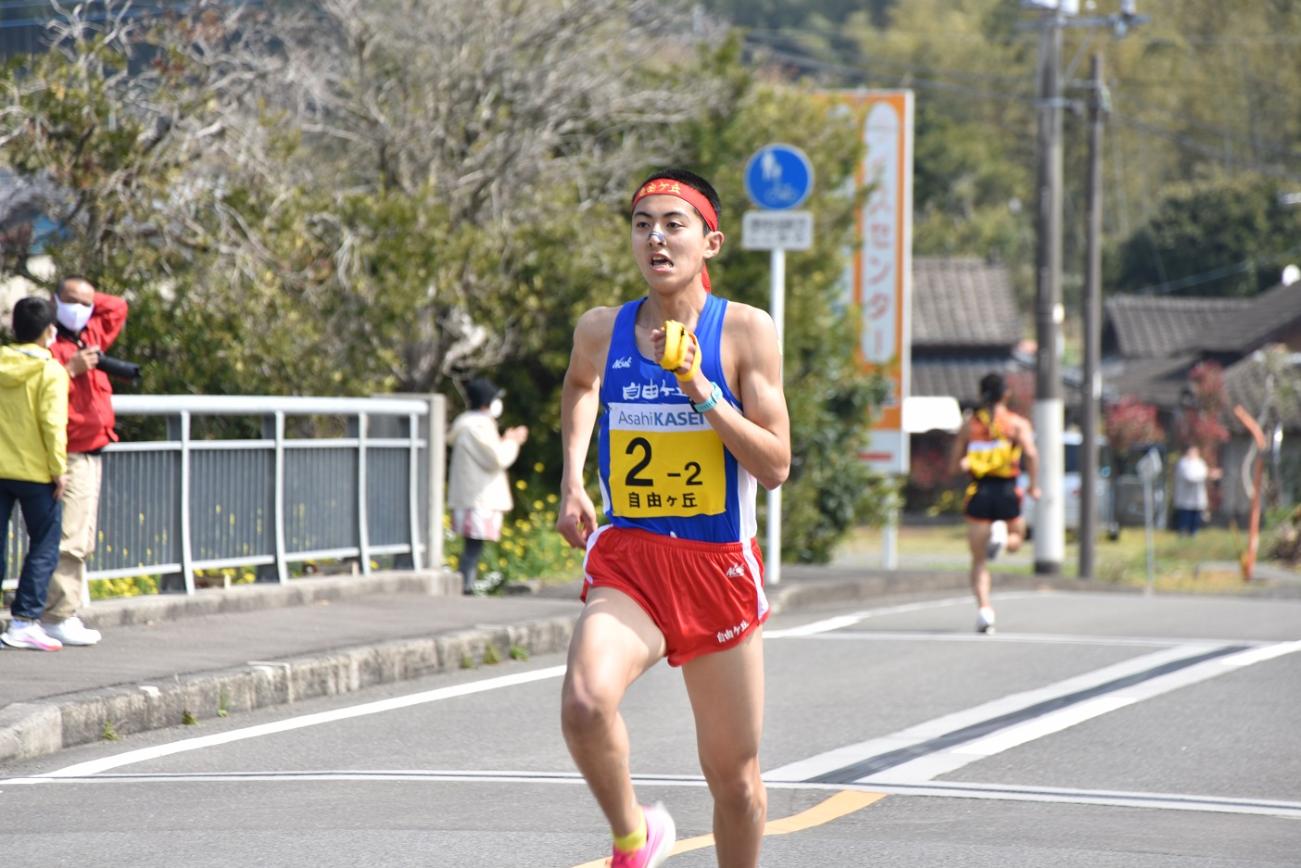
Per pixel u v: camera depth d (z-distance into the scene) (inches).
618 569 604.4
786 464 602.5
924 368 6889.8
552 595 1908.2
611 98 2384.4
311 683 1222.9
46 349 1195.3
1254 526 3287.4
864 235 3171.8
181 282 1771.7
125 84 1796.3
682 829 813.9
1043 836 801.6
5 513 1198.9
